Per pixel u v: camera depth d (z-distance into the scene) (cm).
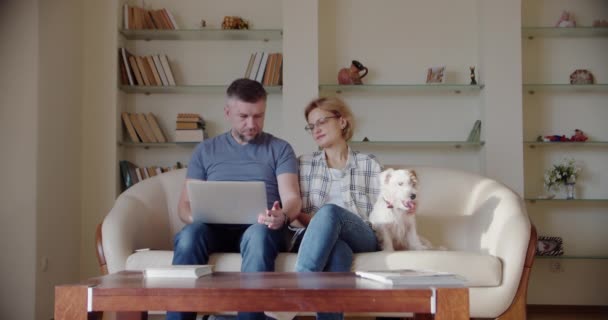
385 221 267
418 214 307
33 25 352
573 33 452
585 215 451
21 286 343
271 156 280
